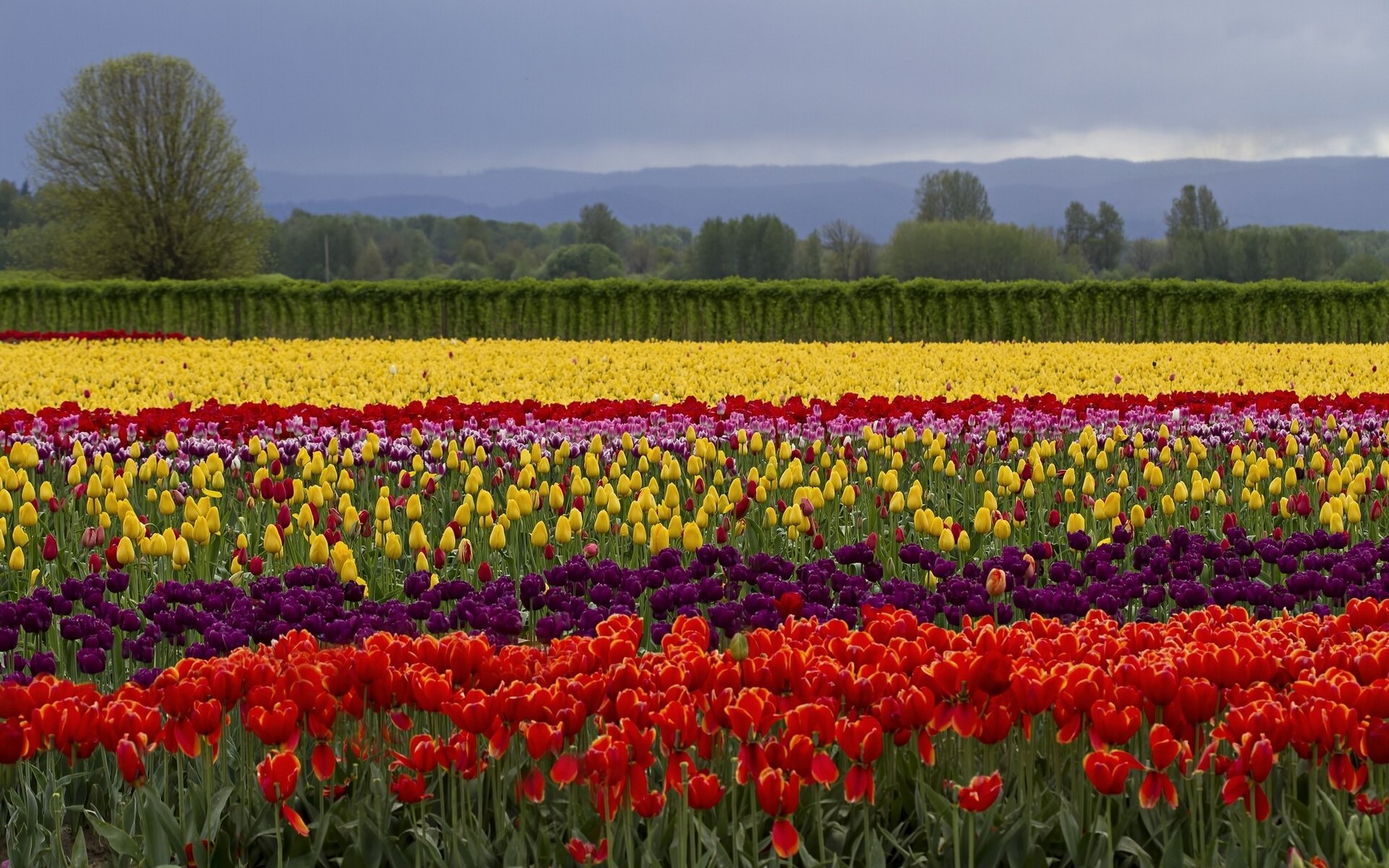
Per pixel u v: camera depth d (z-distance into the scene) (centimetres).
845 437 1309
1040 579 792
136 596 825
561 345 3014
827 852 453
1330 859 432
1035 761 498
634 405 1400
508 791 485
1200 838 435
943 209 12100
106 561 903
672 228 16138
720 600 680
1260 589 669
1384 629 542
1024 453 1270
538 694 428
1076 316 3875
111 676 647
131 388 1948
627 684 447
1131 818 452
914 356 2589
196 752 447
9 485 953
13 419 1240
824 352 2772
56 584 862
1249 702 430
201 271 6800
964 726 436
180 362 2417
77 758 458
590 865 426
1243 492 1005
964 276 9656
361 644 560
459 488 1169
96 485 945
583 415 1334
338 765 496
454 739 446
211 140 6762
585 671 472
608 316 4047
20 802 483
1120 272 10544
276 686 451
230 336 4262
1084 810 461
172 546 793
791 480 1030
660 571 712
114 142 6625
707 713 435
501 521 942
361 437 1251
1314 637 518
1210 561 823
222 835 453
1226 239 9600
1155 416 1362
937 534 866
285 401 1802
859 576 729
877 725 418
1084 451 1237
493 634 587
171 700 443
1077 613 628
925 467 1240
